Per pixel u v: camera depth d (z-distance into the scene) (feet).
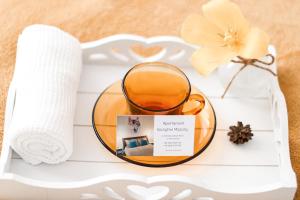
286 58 2.71
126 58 2.25
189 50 2.19
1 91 2.51
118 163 1.94
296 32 2.88
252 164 1.96
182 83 1.95
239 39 1.97
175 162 1.90
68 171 1.91
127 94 1.88
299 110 2.43
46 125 1.80
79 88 2.16
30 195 1.83
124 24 2.87
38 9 2.92
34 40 2.02
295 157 2.26
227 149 2.00
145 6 2.97
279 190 1.82
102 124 1.98
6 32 2.78
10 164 1.90
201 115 2.02
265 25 2.91
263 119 2.10
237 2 3.02
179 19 2.92
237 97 2.17
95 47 2.18
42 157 1.89
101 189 1.80
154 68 1.95
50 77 1.92
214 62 1.95
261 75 2.08
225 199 1.82
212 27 2.01
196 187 1.78
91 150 1.97
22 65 1.98
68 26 2.84
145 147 1.89
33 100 1.85
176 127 1.84
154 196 1.83
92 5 2.96
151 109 1.83
